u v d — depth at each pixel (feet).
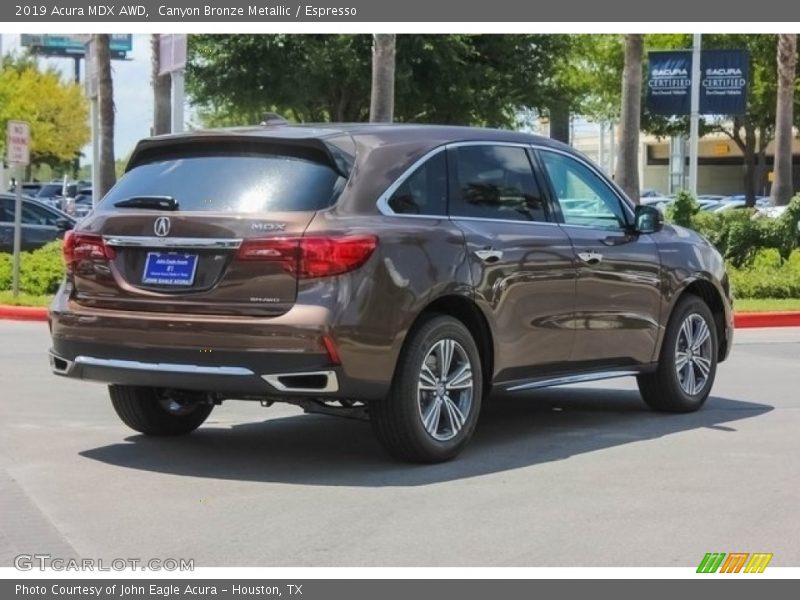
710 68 112.68
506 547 20.40
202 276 24.71
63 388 37.14
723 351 35.12
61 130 275.39
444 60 118.52
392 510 22.62
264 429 30.89
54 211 84.12
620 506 22.91
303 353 23.67
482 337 27.17
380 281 24.25
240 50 118.32
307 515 22.29
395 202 25.45
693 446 28.60
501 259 26.94
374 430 25.72
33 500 23.38
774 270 70.23
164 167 26.50
